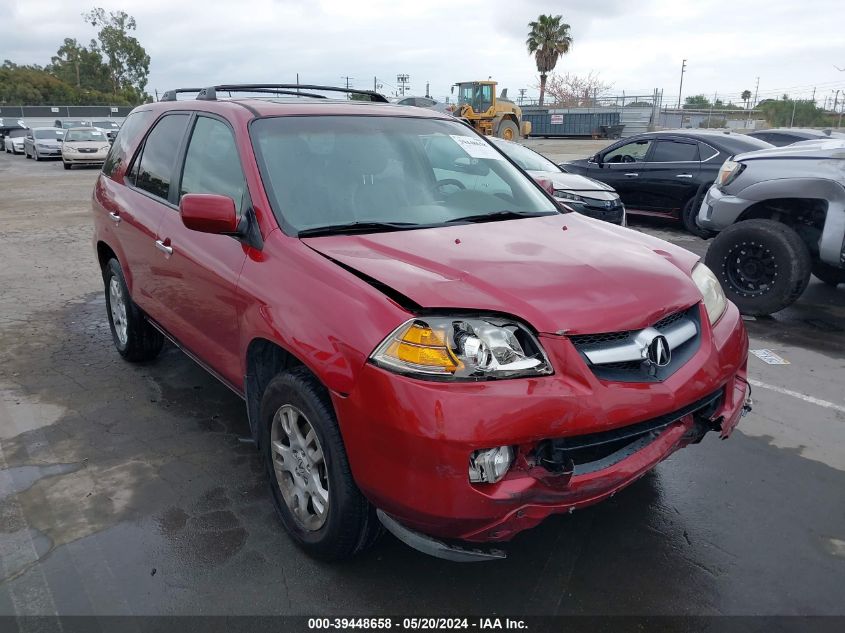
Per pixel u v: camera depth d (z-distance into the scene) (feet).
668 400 8.29
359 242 9.73
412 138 12.59
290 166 10.96
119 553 9.61
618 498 11.00
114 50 287.28
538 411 7.54
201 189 12.00
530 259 9.20
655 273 9.28
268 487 10.93
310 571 9.24
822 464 12.16
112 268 15.85
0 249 31.07
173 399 14.58
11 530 10.14
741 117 155.12
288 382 8.92
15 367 16.39
